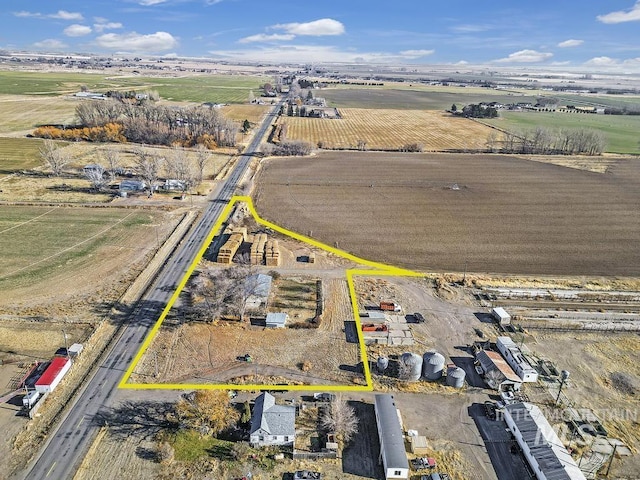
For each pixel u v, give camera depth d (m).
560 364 56.66
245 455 42.62
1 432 44.06
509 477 41.66
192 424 45.12
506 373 52.53
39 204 102.50
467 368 55.72
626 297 72.38
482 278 77.12
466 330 63.06
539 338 61.72
